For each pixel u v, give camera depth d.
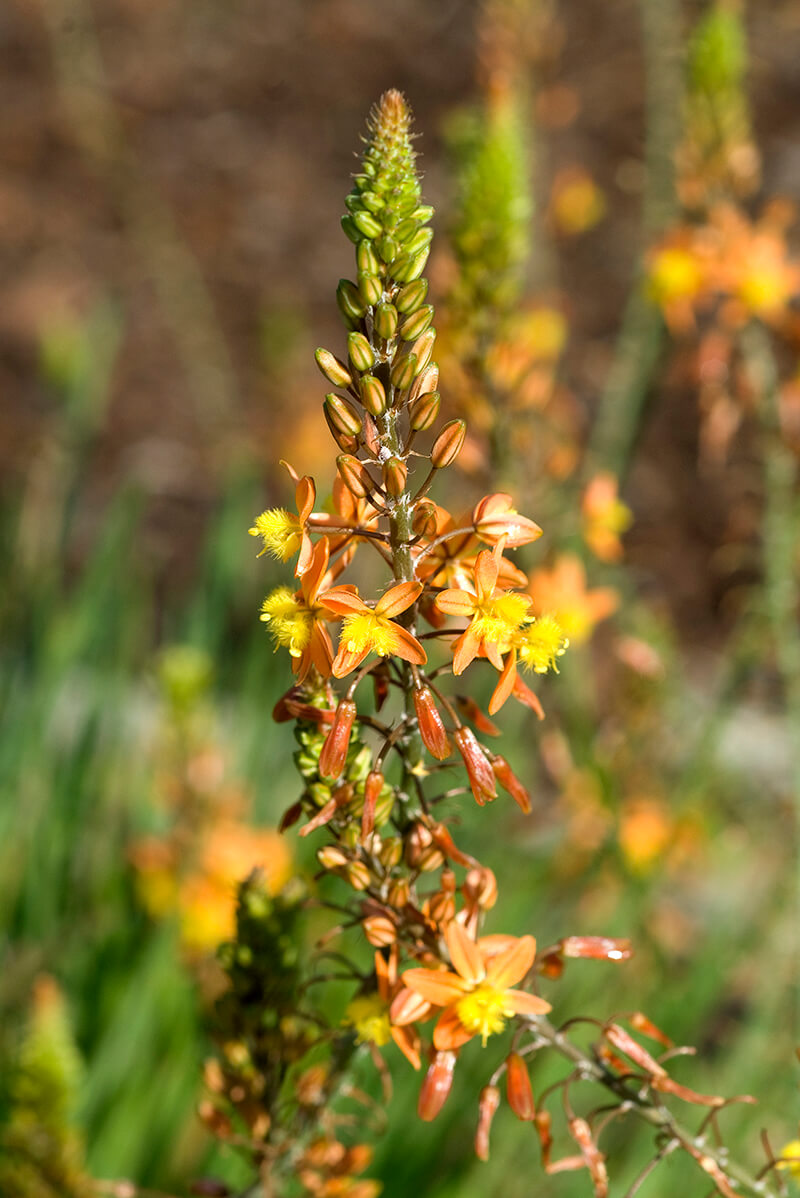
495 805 0.74
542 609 0.55
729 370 0.65
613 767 0.70
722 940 0.73
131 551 1.14
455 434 0.37
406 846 0.39
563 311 0.98
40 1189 0.48
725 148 0.64
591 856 0.74
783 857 0.83
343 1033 0.41
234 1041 0.42
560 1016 0.68
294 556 0.37
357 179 0.37
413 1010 0.38
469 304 0.58
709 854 0.81
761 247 0.63
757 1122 0.70
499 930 0.71
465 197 0.57
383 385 0.37
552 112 0.86
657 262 0.64
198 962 0.65
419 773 0.38
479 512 0.38
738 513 0.73
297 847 0.75
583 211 1.00
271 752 0.84
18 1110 0.48
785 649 0.66
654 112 0.84
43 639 0.90
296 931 0.42
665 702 0.73
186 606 1.25
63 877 0.77
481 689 0.77
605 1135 0.68
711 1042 0.80
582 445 0.99
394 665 0.39
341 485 0.38
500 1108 0.65
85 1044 0.67
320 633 0.37
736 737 1.04
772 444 0.64
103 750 0.85
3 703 0.85
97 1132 0.62
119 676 0.87
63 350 1.10
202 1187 0.43
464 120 0.64
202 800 0.67
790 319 0.64
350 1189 0.43
